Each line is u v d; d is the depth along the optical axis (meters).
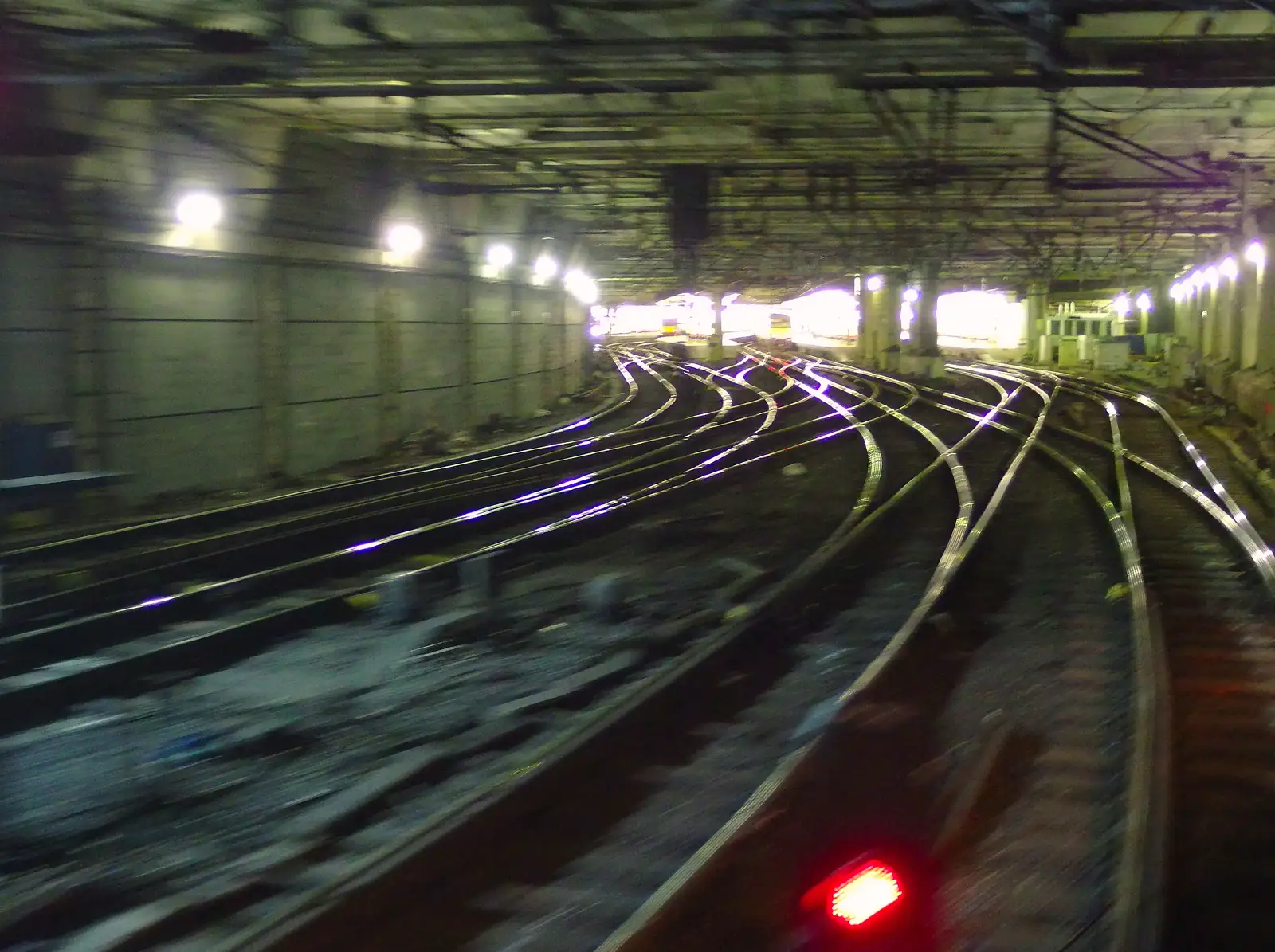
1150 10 8.71
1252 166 20.39
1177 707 7.25
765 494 17.88
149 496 15.70
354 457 20.72
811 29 10.29
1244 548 11.49
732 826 5.08
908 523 14.86
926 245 34.56
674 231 20.03
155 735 7.18
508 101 14.62
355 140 17.91
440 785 6.23
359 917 4.57
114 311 14.87
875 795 6.04
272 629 9.35
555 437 25.61
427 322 23.45
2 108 11.55
